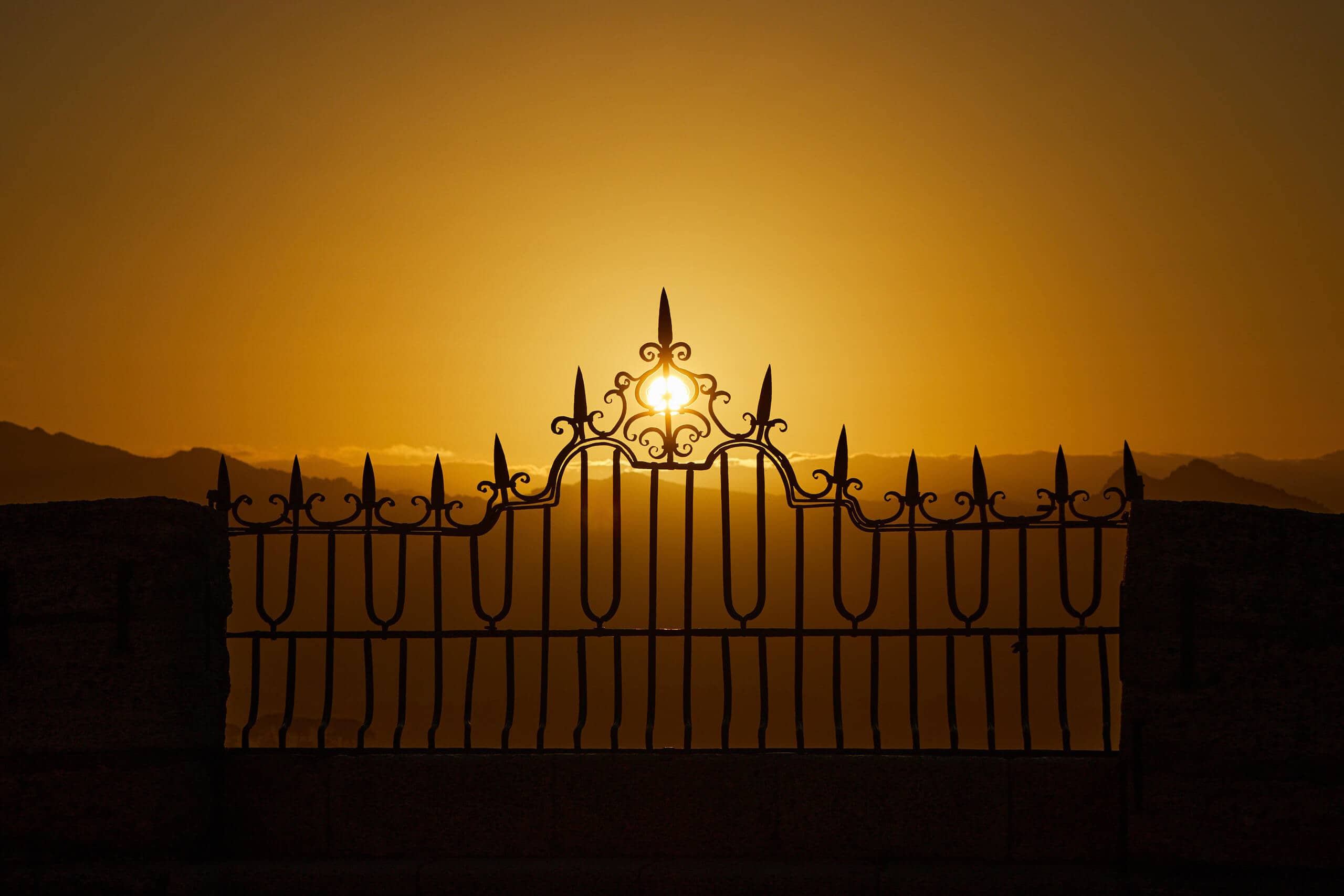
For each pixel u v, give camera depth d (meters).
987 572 6.33
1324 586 6.09
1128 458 6.30
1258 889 5.98
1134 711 6.18
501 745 6.60
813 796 6.43
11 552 6.52
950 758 6.37
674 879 6.24
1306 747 6.03
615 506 6.52
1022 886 6.07
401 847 6.59
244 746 6.75
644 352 6.59
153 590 6.46
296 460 6.69
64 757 6.43
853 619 6.43
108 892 6.28
